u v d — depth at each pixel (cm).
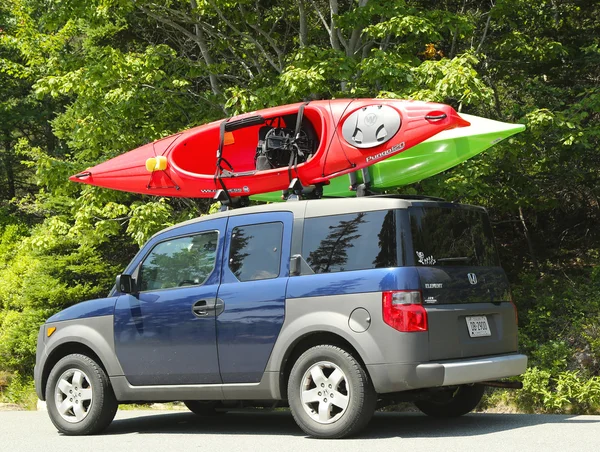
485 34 1636
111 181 1287
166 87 1662
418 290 715
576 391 1045
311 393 743
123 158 1280
